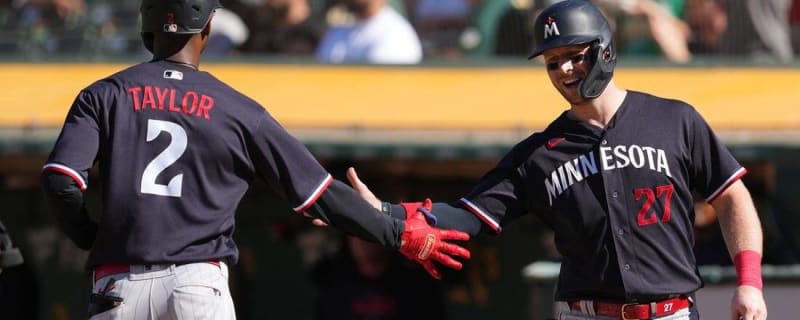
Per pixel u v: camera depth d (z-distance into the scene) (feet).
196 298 59.77
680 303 63.57
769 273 92.12
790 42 126.62
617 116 63.82
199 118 60.34
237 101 61.31
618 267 62.80
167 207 59.88
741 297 62.18
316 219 63.52
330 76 118.93
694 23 125.49
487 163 122.11
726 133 105.50
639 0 124.16
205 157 60.23
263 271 129.39
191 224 60.08
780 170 115.24
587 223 63.21
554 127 64.85
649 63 120.67
